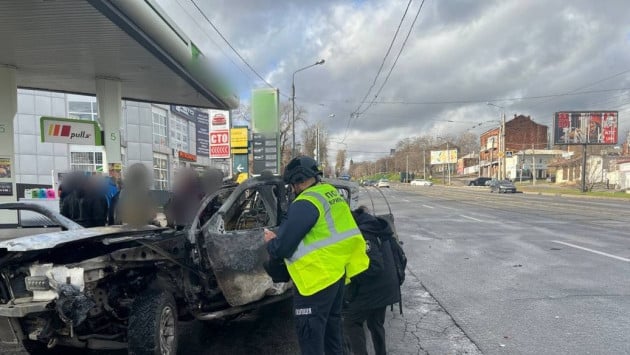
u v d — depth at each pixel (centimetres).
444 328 504
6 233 629
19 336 358
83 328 373
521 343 454
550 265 824
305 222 294
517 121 8931
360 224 374
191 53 1053
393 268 385
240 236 450
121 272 396
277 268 331
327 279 301
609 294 628
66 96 2509
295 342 472
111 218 681
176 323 405
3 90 1049
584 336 470
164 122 3097
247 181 476
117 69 1127
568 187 5241
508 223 1539
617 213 1906
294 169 328
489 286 682
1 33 856
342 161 8756
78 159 2517
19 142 2378
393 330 500
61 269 341
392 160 13812
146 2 795
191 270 417
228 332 506
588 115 4494
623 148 6812
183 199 502
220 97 1411
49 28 836
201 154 4012
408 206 2466
